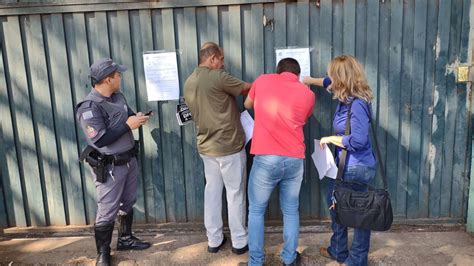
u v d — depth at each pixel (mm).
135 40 4027
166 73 4059
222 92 3617
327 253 3842
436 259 3754
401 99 4074
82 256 3961
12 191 4332
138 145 3965
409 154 4172
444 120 4098
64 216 4355
